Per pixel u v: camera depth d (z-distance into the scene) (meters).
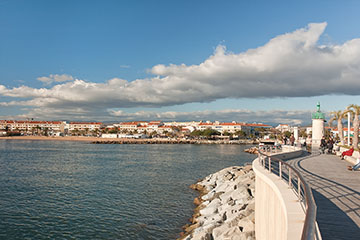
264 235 11.86
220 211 21.20
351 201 10.36
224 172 36.66
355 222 8.15
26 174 44.84
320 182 14.09
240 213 17.41
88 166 55.50
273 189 10.04
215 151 104.00
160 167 55.09
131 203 27.98
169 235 20.25
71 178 41.47
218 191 28.25
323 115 48.12
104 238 19.80
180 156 81.38
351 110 44.25
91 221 22.91
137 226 21.91
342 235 7.19
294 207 7.63
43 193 31.83
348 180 14.70
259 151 15.89
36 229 21.25
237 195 22.56
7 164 57.62
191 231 19.75
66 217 23.78
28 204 27.38
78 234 20.42
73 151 97.19
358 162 18.53
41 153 86.94
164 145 148.62
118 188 34.75
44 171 48.16
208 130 190.38
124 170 50.19
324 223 8.08
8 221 22.72
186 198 29.98
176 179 41.38
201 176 44.31
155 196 30.80
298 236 6.27
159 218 23.66
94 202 28.23
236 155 86.69
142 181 39.50
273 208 10.12
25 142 161.75
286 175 15.45
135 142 167.38
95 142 162.88
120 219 23.42
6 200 28.69
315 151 37.41
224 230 16.20
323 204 9.98
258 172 13.00
